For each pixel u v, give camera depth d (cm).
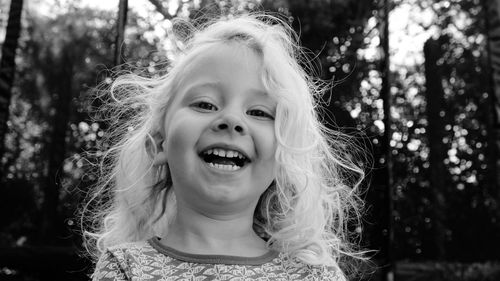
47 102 309
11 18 307
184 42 137
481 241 295
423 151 304
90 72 310
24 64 317
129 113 148
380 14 304
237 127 95
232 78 99
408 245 297
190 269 95
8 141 307
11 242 298
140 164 123
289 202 114
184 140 94
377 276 279
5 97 302
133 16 282
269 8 293
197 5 265
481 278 291
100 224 155
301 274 101
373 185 286
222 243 99
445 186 300
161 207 122
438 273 294
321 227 116
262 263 99
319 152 127
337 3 308
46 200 299
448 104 306
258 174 97
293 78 110
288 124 104
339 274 106
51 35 320
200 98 98
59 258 296
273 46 109
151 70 200
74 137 302
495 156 295
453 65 308
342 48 308
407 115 307
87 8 321
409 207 300
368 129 293
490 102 294
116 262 97
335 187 138
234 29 108
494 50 290
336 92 300
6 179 303
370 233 281
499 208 292
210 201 94
